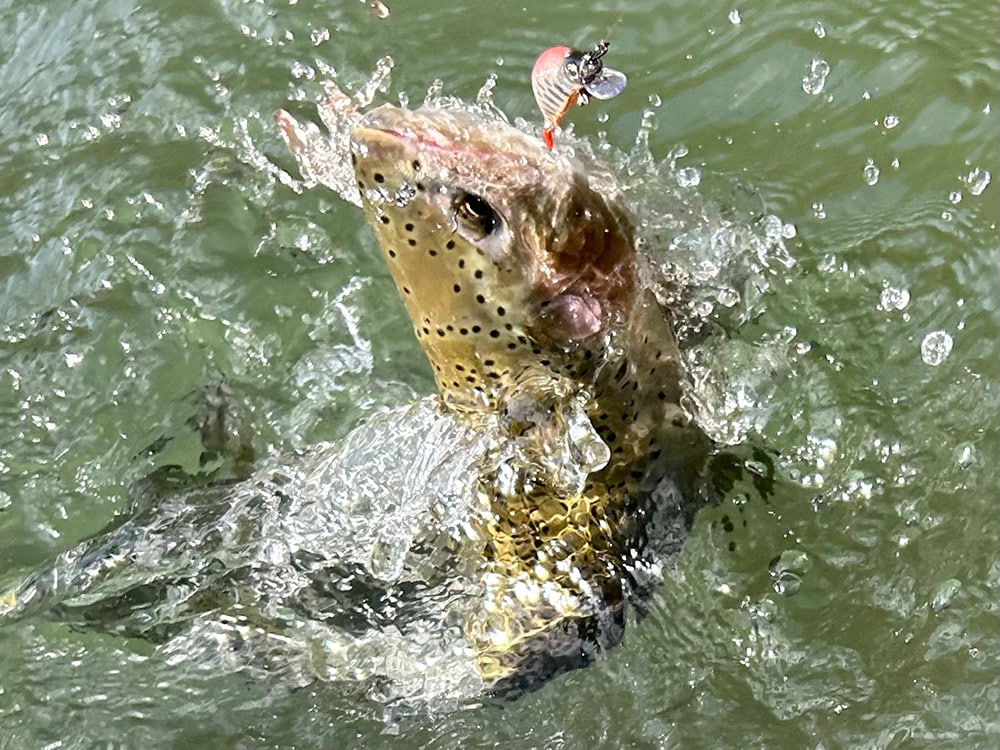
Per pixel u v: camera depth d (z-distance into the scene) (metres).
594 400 0.69
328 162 0.80
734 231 0.79
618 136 0.86
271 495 0.76
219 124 0.90
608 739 0.71
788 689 0.71
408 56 0.92
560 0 0.93
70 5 0.97
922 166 0.84
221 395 0.81
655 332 0.69
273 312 0.83
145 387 0.82
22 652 0.73
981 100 0.86
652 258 0.71
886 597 0.73
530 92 0.89
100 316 0.84
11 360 0.83
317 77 0.91
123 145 0.90
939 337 0.79
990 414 0.77
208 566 0.74
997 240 0.81
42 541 0.78
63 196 0.89
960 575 0.73
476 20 0.93
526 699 0.71
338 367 0.81
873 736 0.70
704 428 0.72
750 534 0.74
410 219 0.65
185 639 0.73
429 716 0.71
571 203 0.65
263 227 0.86
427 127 0.64
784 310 0.79
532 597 0.70
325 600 0.73
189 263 0.85
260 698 0.72
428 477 0.73
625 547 0.72
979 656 0.71
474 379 0.70
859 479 0.75
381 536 0.73
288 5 0.94
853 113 0.87
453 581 0.72
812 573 0.73
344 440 0.76
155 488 0.78
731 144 0.86
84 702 0.72
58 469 0.79
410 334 0.82
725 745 0.70
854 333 0.79
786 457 0.75
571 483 0.69
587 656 0.71
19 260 0.87
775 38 0.90
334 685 0.72
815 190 0.84
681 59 0.90
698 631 0.72
